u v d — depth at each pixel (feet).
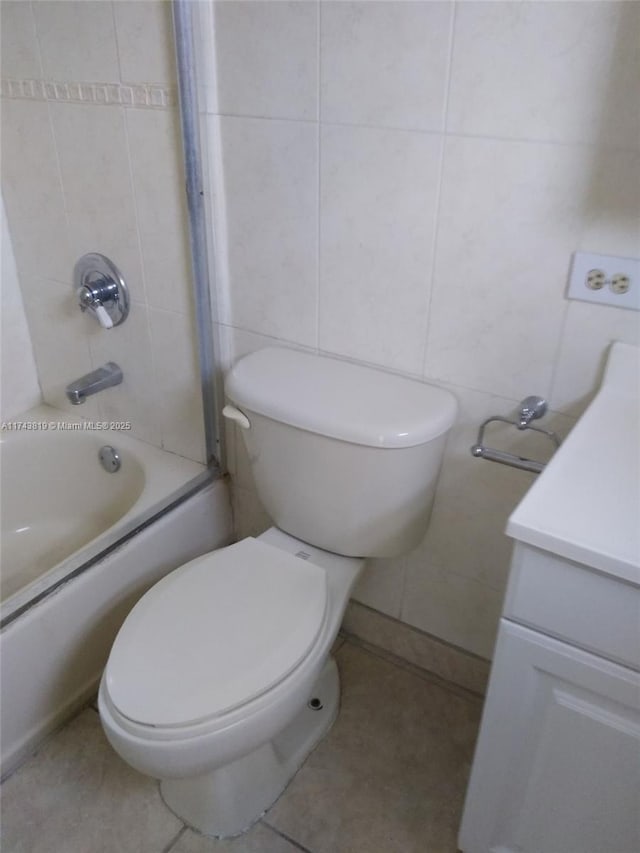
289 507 4.65
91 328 5.93
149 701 3.52
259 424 4.41
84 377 5.81
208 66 4.28
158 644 3.82
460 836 3.83
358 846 4.31
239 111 4.33
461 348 4.20
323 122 4.06
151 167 4.83
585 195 3.46
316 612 4.05
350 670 5.51
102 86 4.72
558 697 3.05
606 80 3.20
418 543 4.74
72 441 6.29
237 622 3.96
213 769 3.67
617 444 3.22
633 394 3.64
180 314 5.31
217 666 3.69
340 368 4.60
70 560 4.92
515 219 3.70
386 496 4.22
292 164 4.29
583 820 3.34
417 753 4.88
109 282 5.52
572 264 3.62
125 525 5.21
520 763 3.37
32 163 5.41
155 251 5.16
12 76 5.10
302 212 4.41
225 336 5.23
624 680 2.80
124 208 5.13
